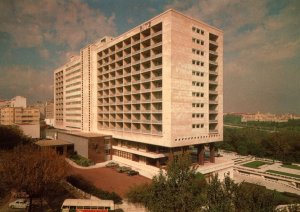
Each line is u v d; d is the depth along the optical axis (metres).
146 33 63.25
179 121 53.97
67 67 109.88
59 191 43.81
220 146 121.75
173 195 30.56
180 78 54.25
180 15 54.50
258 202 27.00
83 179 51.66
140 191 37.78
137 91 64.25
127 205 38.03
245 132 146.62
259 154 103.12
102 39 84.62
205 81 60.50
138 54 64.56
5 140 74.44
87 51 89.81
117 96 73.50
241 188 29.95
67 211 32.88
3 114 141.38
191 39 57.06
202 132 59.59
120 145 74.94
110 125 77.88
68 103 109.88
